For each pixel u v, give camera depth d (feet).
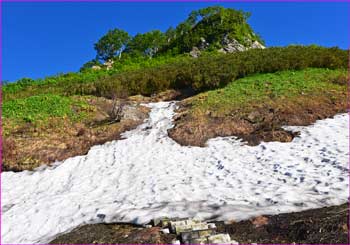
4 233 26.55
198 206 26.30
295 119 49.42
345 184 27.78
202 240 20.53
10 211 30.91
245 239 21.07
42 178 40.22
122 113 58.08
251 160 38.42
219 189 30.48
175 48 184.24
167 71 83.87
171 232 22.24
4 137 49.96
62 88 83.46
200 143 46.65
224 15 192.85
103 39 238.89
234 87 65.77
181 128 50.98
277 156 38.19
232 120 51.24
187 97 70.90
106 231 23.90
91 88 76.64
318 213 22.81
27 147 47.32
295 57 75.87
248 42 184.96
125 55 223.51
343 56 75.72
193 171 37.17
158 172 37.76
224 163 38.34
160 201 28.55
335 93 57.88
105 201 30.25
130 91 76.28
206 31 185.37
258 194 28.04
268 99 56.65
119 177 37.78
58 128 53.67
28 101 65.46
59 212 28.84
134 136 51.47
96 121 58.13
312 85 61.82
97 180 37.65
